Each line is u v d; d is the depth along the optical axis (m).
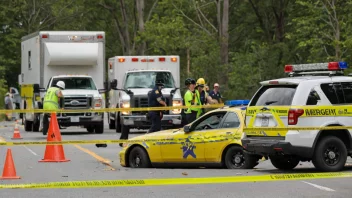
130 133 87.50
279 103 42.34
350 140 43.19
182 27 147.00
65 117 83.50
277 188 36.38
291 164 45.78
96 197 34.22
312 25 118.31
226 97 135.38
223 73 140.38
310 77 43.44
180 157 46.31
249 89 137.12
